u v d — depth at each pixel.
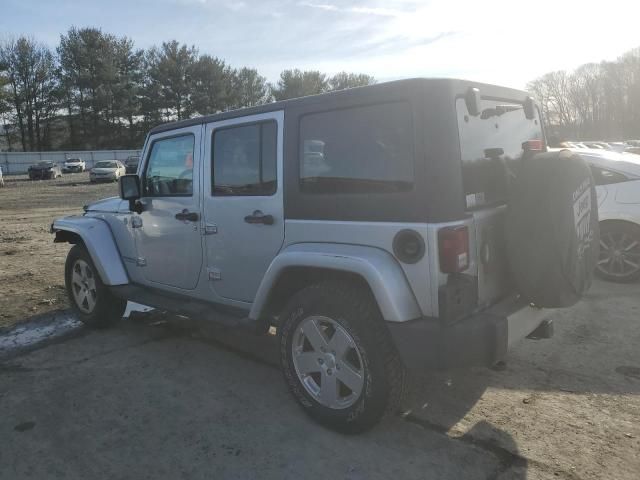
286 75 75.38
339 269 3.03
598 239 3.35
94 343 4.92
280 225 3.50
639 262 6.12
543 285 2.94
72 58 65.56
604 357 4.29
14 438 3.28
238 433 3.27
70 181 36.03
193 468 2.93
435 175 2.77
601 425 3.27
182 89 68.56
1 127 67.44
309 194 3.30
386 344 2.96
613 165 6.27
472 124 3.01
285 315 3.37
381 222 2.96
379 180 2.97
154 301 4.49
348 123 3.10
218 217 3.95
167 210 4.41
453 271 2.77
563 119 77.81
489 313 2.97
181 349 4.72
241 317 3.90
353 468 2.88
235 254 3.86
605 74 74.00
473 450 3.02
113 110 67.81
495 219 3.08
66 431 3.35
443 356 2.74
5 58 64.00
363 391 3.02
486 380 3.91
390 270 2.88
